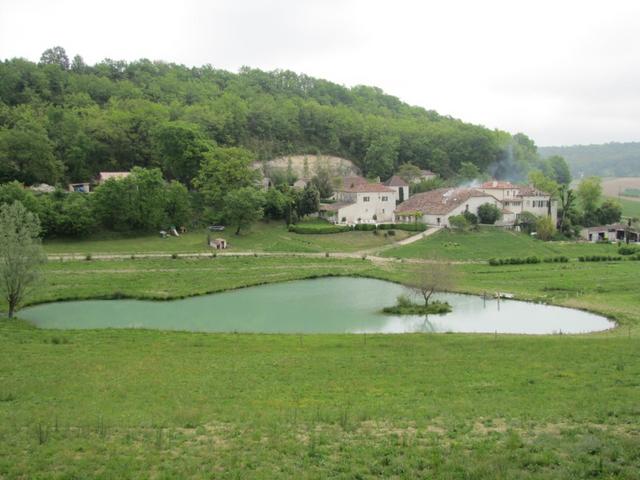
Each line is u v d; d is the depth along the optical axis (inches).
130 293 3390.7
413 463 1016.9
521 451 1057.5
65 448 1105.4
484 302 3316.9
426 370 1752.0
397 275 4030.5
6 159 5649.6
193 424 1255.5
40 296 3253.0
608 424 1208.2
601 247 5113.2
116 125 7062.0
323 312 3073.3
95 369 1784.0
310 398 1470.2
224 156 6003.9
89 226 4847.4
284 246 4963.1
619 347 2009.1
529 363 1803.6
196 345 2174.0
